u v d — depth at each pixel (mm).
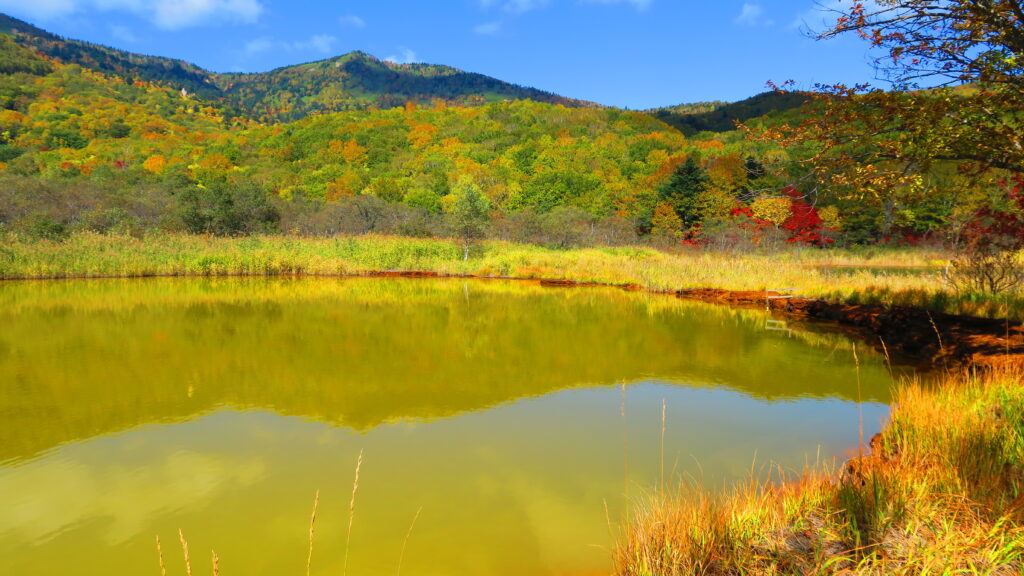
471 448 4645
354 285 18781
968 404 4492
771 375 7027
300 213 37812
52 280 18328
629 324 11070
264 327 10438
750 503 3074
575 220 38656
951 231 10852
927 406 4430
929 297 10422
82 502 3670
